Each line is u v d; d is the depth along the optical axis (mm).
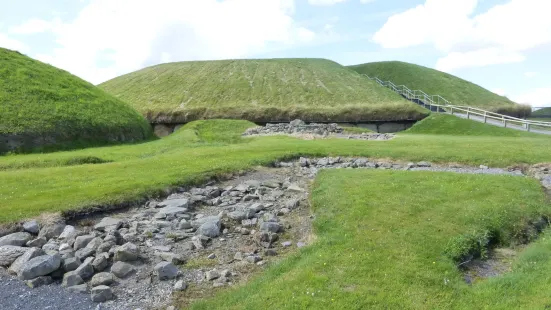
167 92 61500
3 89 31688
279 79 66000
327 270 8969
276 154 22859
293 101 56156
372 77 82812
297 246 11000
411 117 51688
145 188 14891
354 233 11016
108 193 14047
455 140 31016
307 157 23781
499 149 24781
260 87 61875
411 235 10883
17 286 8719
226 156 22531
